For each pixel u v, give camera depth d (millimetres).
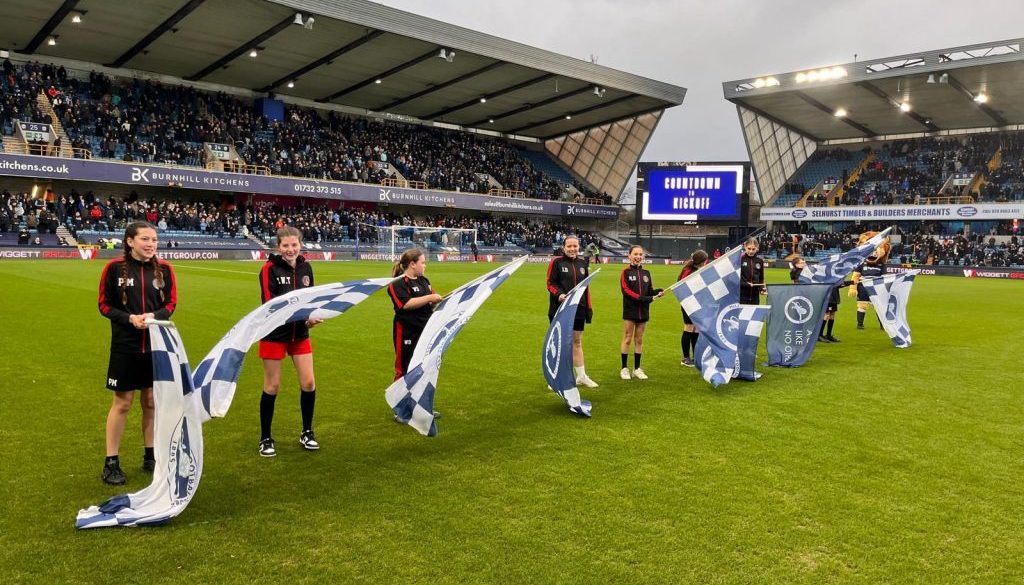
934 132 49281
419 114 50719
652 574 3236
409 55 36094
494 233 48062
